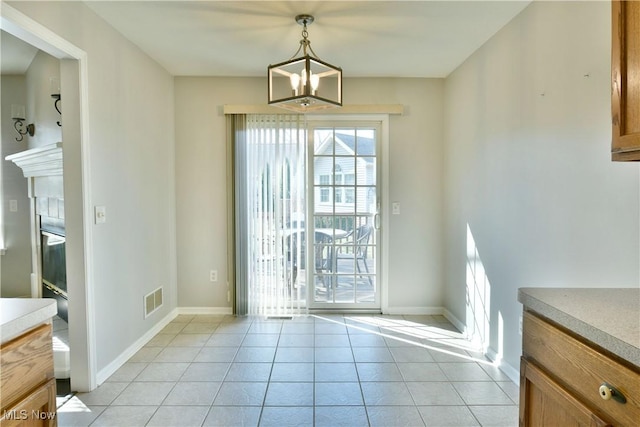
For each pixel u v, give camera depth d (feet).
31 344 3.43
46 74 10.09
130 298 9.01
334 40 9.10
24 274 12.03
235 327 10.98
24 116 11.64
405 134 12.09
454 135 11.16
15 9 5.60
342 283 12.47
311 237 12.40
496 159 8.59
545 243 6.79
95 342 7.50
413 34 8.73
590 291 3.96
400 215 12.21
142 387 7.51
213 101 11.93
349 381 7.77
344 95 11.97
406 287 12.35
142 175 9.67
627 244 5.06
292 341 9.93
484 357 8.94
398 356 8.99
